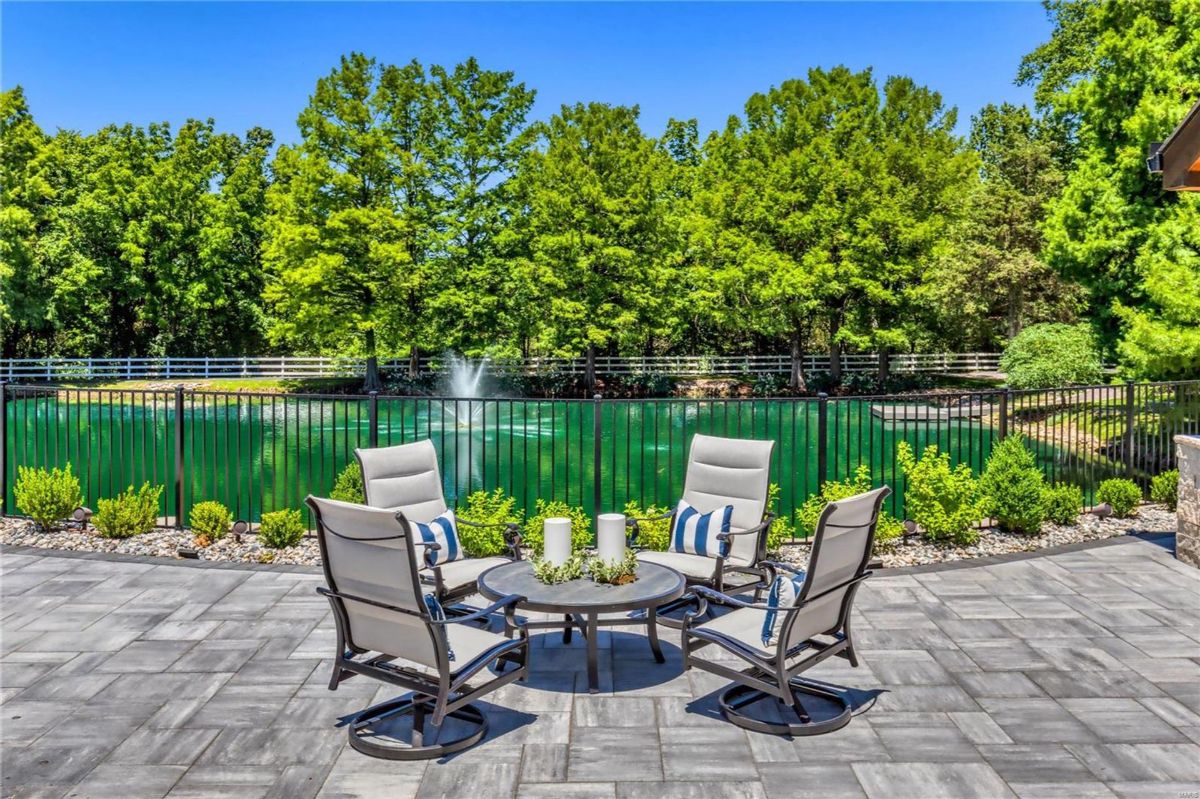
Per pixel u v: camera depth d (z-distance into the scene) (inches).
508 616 144.9
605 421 873.5
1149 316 502.6
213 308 1343.5
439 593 178.4
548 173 1070.4
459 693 135.3
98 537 284.8
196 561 253.9
